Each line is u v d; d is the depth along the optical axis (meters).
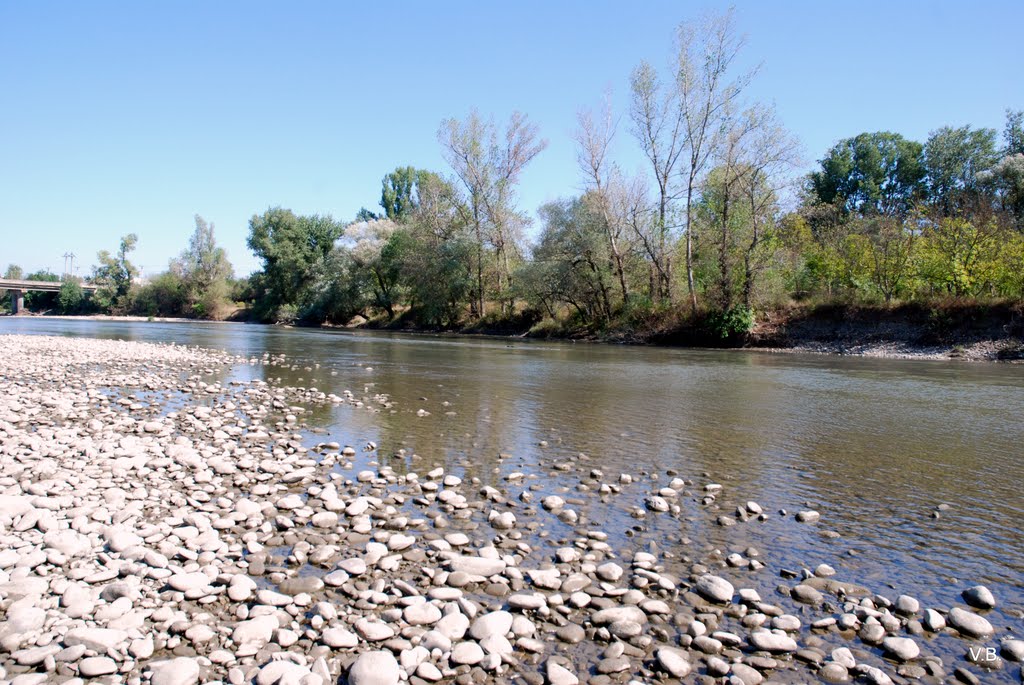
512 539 6.02
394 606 4.68
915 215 35.22
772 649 4.13
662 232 39.22
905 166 65.88
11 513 6.22
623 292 41.00
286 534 6.04
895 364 24.22
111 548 5.59
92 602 4.61
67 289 101.56
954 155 61.31
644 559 5.46
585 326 42.06
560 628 4.41
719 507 6.98
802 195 33.62
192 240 91.81
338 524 6.38
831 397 15.12
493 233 50.75
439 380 18.12
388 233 62.97
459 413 12.64
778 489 7.64
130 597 4.67
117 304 98.06
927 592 4.99
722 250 34.41
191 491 7.38
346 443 9.98
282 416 12.22
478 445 9.88
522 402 14.05
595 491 7.54
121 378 17.73
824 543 5.97
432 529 6.27
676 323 36.12
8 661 3.87
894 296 33.09
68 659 3.88
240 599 4.73
